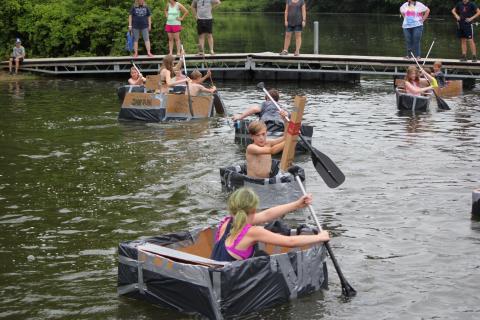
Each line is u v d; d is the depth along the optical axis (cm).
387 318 649
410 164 1163
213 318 636
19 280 739
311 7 6425
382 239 841
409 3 2102
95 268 767
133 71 1789
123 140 1352
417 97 1641
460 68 2077
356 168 1143
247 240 659
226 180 983
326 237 685
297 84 2153
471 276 739
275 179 927
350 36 3775
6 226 895
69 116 1598
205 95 1580
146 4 2438
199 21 2202
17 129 1462
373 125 1483
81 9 2538
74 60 2256
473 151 1247
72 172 1134
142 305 674
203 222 897
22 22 2492
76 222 906
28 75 2281
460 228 877
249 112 1285
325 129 1447
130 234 862
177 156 1225
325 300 680
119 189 1039
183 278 648
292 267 673
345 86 2106
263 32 4212
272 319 641
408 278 734
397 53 2891
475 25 4072
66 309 672
